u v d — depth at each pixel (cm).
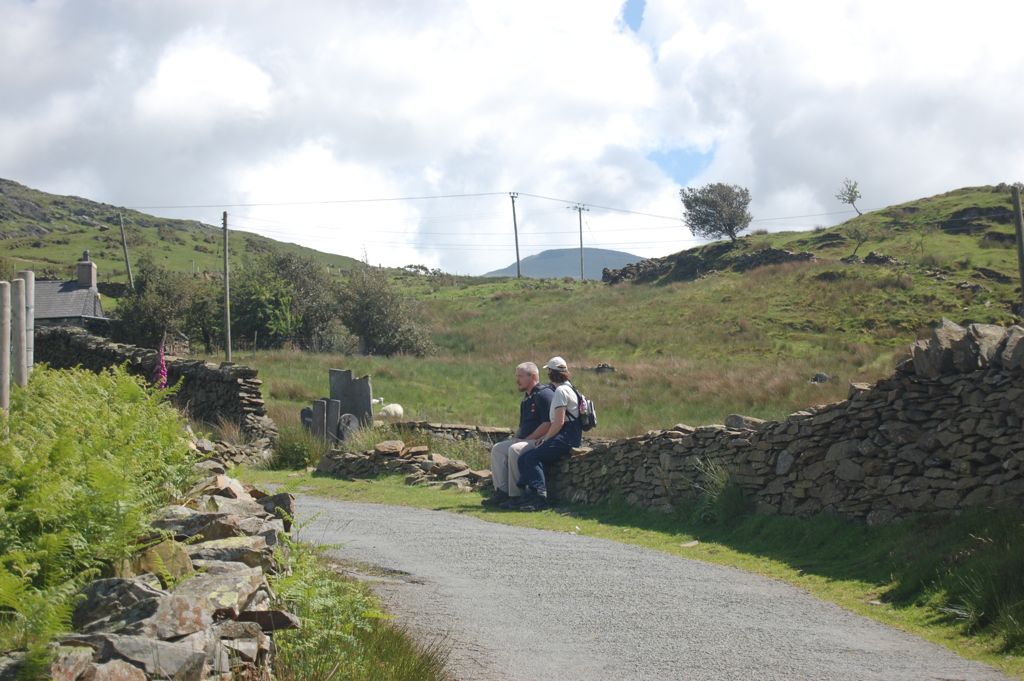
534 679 534
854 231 6588
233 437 1969
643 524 1160
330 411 1889
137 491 477
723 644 622
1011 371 847
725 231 8450
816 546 941
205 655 367
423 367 3916
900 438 923
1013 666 580
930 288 5194
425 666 514
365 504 1342
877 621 703
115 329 5997
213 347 5725
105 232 14075
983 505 829
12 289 753
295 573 514
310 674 441
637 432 2088
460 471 1546
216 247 14200
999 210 6619
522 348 5356
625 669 558
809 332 4931
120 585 395
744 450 1108
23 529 423
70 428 555
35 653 321
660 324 5506
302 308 5578
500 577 827
